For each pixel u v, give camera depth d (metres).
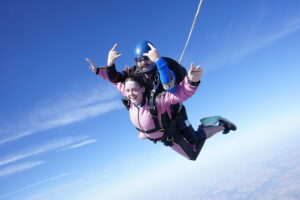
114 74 4.93
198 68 3.59
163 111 4.48
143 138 5.31
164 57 4.62
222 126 6.09
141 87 4.46
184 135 5.47
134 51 4.59
